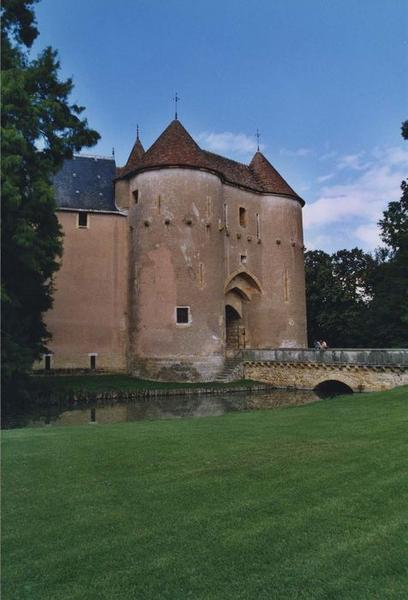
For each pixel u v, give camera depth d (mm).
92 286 36000
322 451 8695
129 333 35781
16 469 8242
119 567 4930
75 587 4609
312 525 5633
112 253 36781
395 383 27969
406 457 8039
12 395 21750
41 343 24250
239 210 39969
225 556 5035
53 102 19750
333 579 4508
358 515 5844
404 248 36344
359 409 13617
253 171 43969
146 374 33281
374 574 4559
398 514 5809
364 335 46000
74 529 5824
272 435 10328
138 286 34719
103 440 10336
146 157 36219
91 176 38875
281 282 41469
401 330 38031
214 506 6348
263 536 5422
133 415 21859
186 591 4453
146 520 6004
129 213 36938
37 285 22188
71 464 8477
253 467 7898
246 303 41031
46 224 21078
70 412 22703
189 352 33125
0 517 6211
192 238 34156
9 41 18953
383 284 39969
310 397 28547
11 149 17750
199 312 33781
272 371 33875
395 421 11070
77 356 35000
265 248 41500
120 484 7348
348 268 52344
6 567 5008
